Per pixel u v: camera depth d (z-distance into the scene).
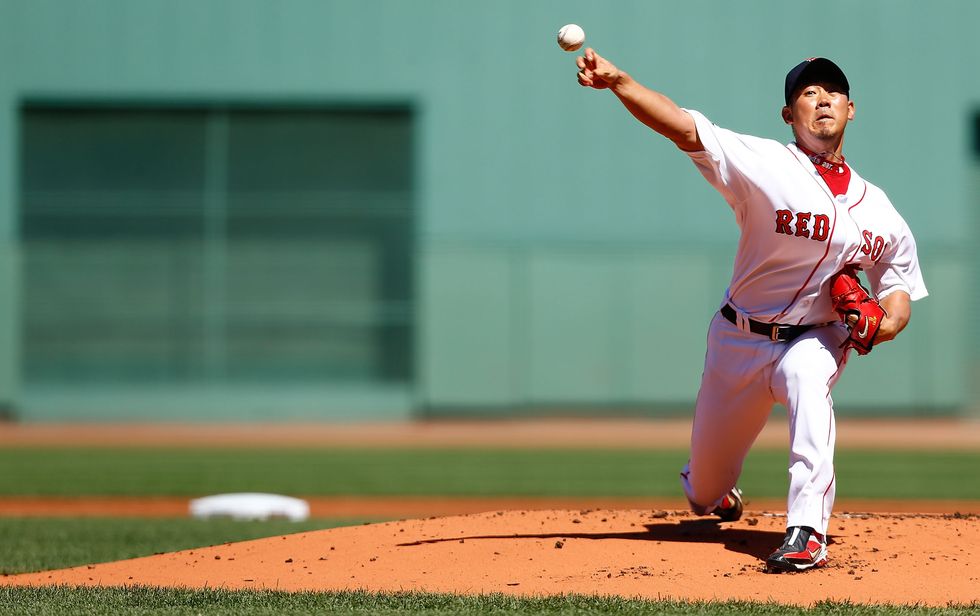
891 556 21.42
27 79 101.50
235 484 54.75
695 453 22.98
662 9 100.50
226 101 101.75
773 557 19.97
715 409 22.09
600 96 100.62
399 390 101.75
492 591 19.53
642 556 21.44
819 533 20.22
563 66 100.81
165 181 102.31
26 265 101.88
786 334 21.05
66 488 52.97
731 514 24.59
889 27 100.12
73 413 101.56
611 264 100.25
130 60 101.62
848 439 87.19
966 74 100.00
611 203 100.50
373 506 46.50
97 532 35.50
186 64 101.62
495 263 100.69
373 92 101.31
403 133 102.12
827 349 20.92
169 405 101.81
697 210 100.19
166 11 101.62
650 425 98.94
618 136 100.50
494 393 100.50
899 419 98.69
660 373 99.88
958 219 99.75
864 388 98.75
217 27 101.69
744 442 22.53
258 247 102.31
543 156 100.56
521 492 51.22
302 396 102.00
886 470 61.53
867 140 100.12
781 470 60.88
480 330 100.50
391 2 101.19
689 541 22.67
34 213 102.12
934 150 100.06
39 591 20.20
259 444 81.44
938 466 64.06
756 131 100.19
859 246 20.66
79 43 101.56
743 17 100.19
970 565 20.72
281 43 101.62
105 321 102.06
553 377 100.19
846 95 21.12
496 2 101.00
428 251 100.81
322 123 102.38
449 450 76.38
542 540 22.92
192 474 59.62
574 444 81.88
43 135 102.12
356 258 102.12
